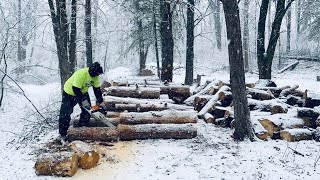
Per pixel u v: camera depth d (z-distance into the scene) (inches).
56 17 474.0
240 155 266.7
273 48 546.0
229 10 293.1
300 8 1350.9
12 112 576.7
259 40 555.8
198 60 1417.3
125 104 349.1
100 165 252.2
